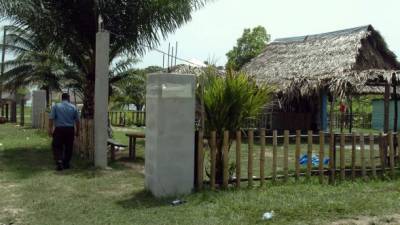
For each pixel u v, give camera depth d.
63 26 13.41
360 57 20.39
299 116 22.11
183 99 7.62
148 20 13.64
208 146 8.26
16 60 28.67
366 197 7.36
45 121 19.06
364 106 35.19
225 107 8.00
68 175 9.76
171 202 7.21
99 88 10.78
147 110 8.01
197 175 7.89
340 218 6.24
